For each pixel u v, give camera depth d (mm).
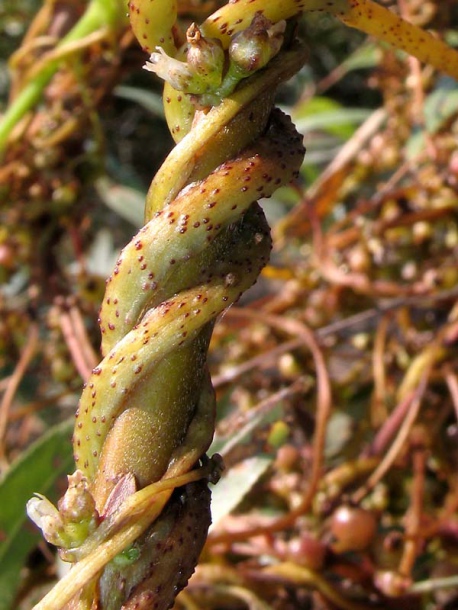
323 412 114
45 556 123
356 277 136
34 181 139
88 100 137
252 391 138
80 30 134
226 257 56
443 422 132
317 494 122
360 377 141
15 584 109
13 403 172
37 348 139
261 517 123
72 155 140
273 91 55
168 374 56
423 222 137
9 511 110
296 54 55
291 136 56
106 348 57
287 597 115
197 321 55
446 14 131
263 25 53
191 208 54
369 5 61
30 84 137
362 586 110
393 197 140
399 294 135
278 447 125
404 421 127
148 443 56
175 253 54
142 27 56
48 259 140
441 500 132
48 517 54
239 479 107
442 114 132
